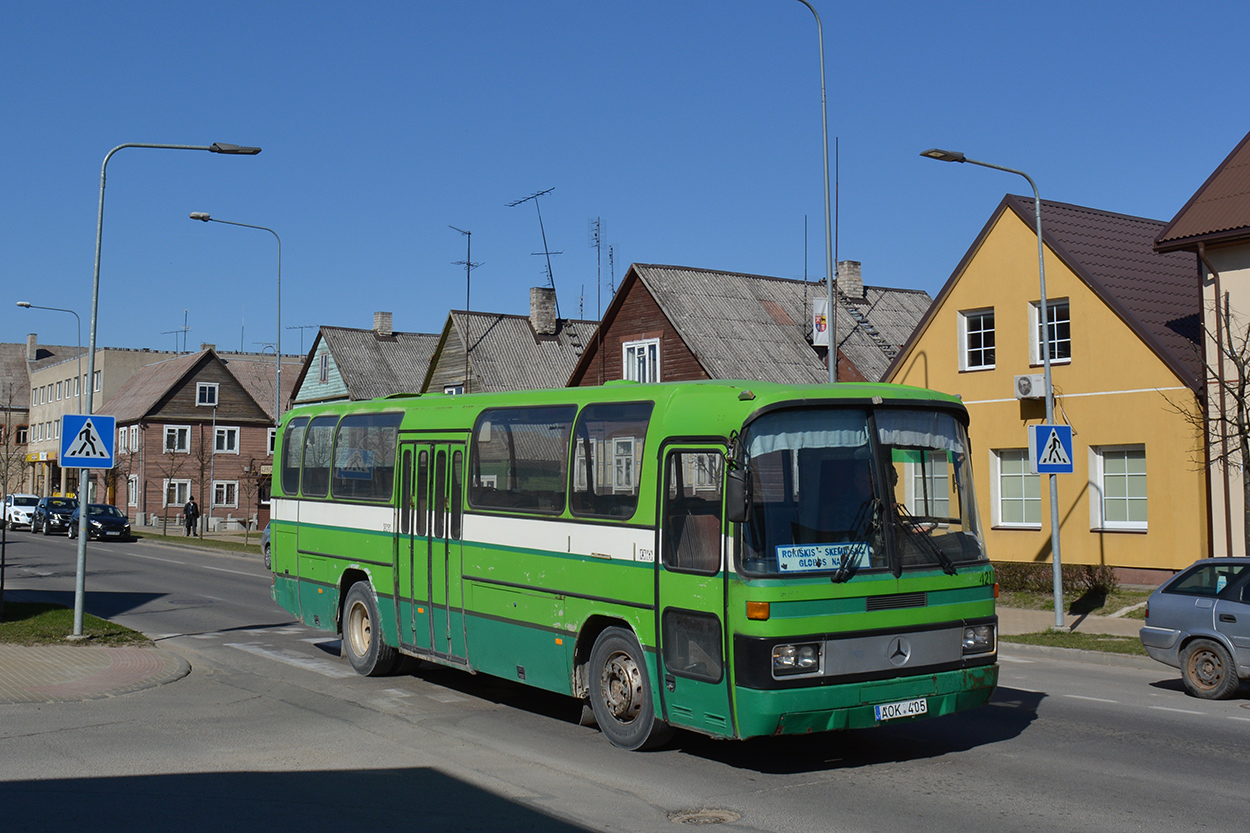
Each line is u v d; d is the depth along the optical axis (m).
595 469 9.95
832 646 8.30
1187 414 20.11
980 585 9.15
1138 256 24.38
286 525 15.62
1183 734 10.33
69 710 11.14
